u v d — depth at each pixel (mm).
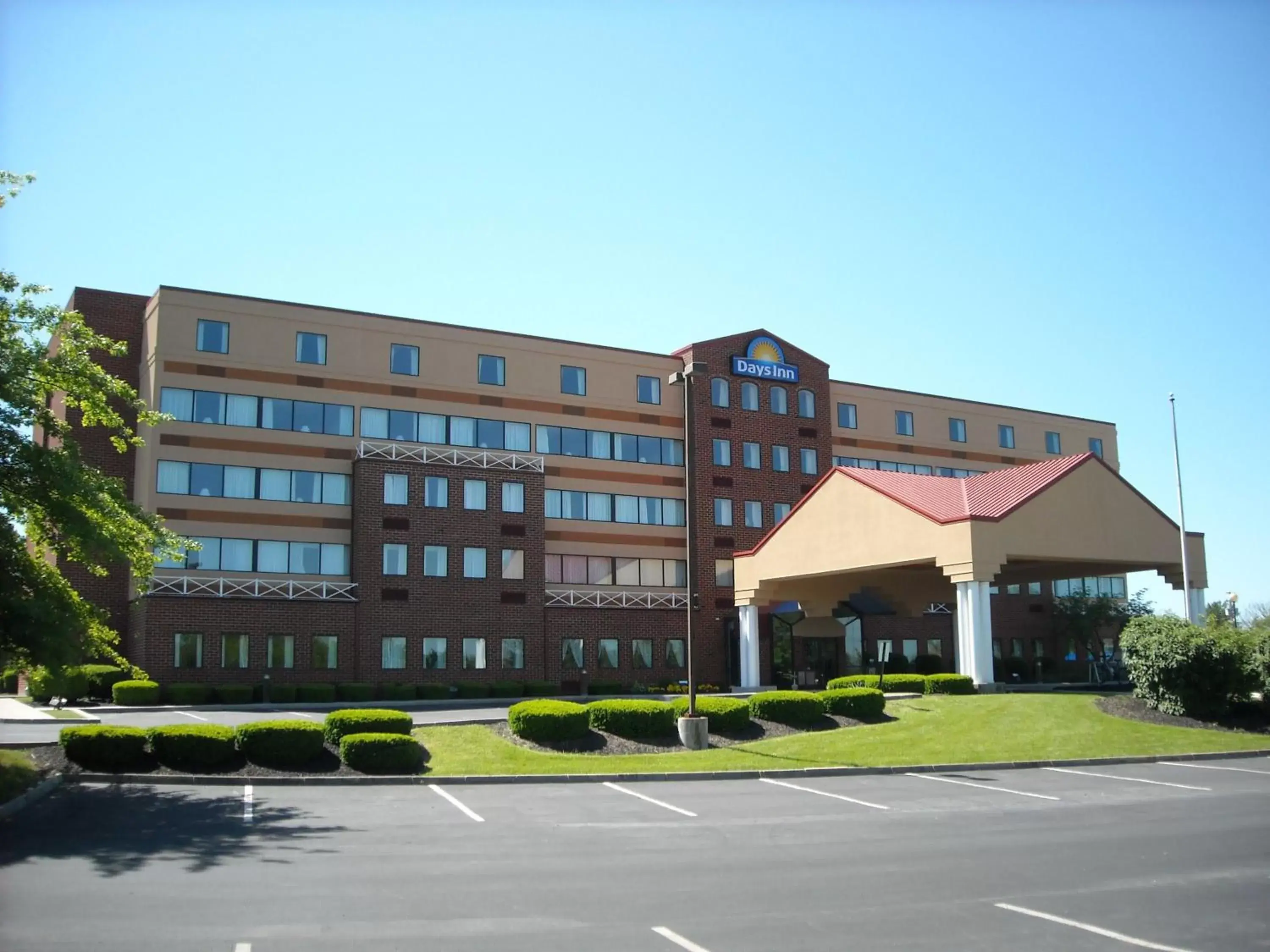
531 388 45875
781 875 10734
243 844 12180
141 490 38281
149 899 9422
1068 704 27406
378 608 39531
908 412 57094
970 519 30984
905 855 11883
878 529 34875
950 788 17703
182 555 19156
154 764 17922
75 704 33750
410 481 40875
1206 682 26219
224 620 37031
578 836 12969
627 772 18750
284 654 37906
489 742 21266
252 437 39688
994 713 26141
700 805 15672
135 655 36688
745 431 50438
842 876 10734
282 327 40875
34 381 16828
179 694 34312
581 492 46594
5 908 9078
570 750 21156
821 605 42594
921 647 54188
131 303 40625
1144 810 15391
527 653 42500
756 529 49875
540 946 8133
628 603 45969
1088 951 8211
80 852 11602
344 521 40844
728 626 48219
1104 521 33750
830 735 23516
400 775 18109
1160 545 35031
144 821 13672
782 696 25047
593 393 47438
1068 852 12070
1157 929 8836
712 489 49031
